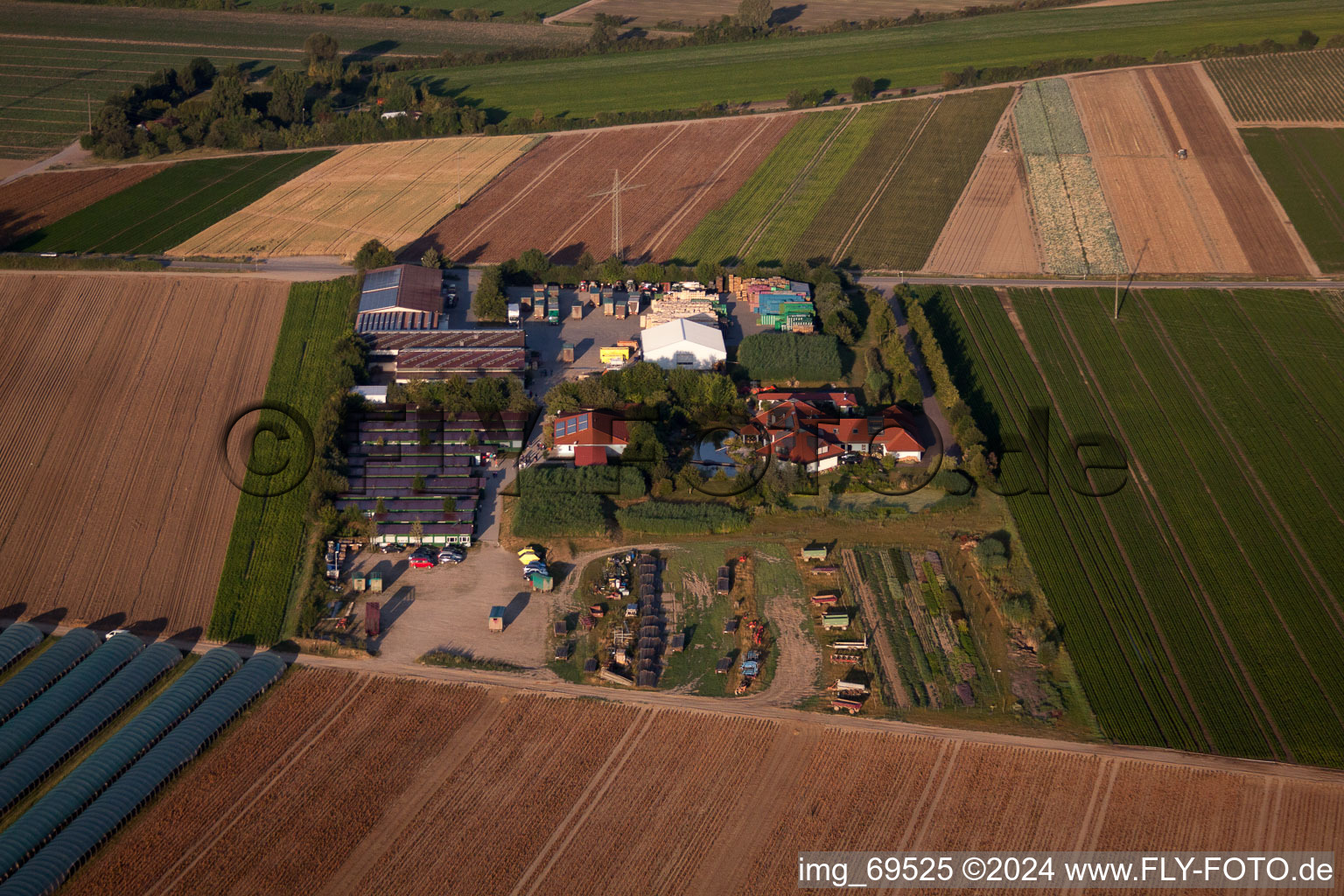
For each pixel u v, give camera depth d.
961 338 152.00
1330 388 140.75
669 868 82.94
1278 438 132.25
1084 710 97.06
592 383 134.00
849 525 119.12
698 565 114.19
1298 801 88.56
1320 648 103.19
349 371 137.00
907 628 105.94
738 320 154.38
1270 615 107.19
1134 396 140.50
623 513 119.75
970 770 91.19
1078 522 119.38
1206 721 95.88
